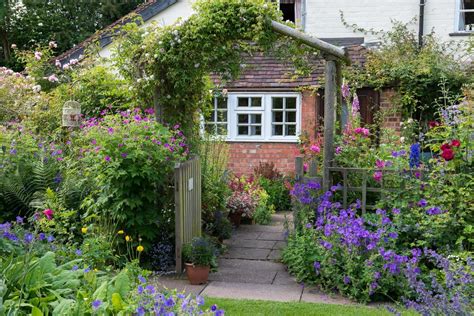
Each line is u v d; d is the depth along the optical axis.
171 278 5.57
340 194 6.28
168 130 6.45
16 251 4.33
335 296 4.97
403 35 10.70
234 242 7.32
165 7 11.52
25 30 22.94
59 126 9.03
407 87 10.25
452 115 6.72
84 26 23.73
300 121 11.05
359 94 10.79
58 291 3.70
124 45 6.97
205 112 7.84
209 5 6.41
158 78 6.71
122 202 5.62
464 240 5.26
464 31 10.91
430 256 4.75
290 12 13.09
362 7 11.27
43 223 5.20
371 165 6.37
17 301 3.49
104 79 9.68
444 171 5.55
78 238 5.80
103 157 5.72
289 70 11.05
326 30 11.46
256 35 6.23
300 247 5.51
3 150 6.40
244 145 11.38
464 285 3.75
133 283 4.11
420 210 5.56
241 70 7.00
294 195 6.27
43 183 6.50
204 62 6.52
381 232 4.98
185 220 5.96
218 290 5.15
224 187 8.11
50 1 23.67
